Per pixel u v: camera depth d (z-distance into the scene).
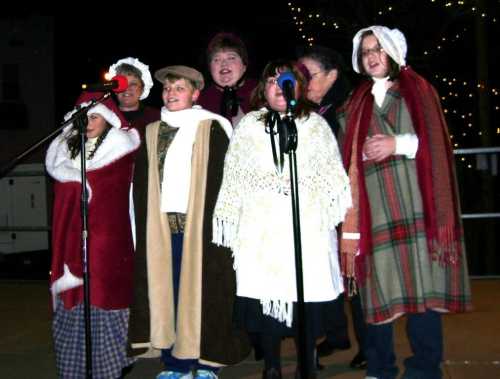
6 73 18.98
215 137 3.85
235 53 4.54
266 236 3.49
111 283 3.82
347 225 3.53
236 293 3.67
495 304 5.66
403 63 3.57
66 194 3.85
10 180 10.59
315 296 3.45
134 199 3.94
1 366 4.64
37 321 5.79
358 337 4.25
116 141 3.89
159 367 4.54
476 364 4.28
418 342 3.54
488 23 12.45
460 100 14.05
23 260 11.46
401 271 3.43
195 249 3.78
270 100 3.49
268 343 3.59
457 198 3.47
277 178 3.49
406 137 3.43
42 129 19.17
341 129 3.70
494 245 8.77
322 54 4.09
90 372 3.53
